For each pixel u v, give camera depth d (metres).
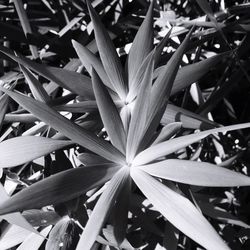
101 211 0.29
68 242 0.35
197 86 0.49
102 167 0.30
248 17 0.50
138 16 0.53
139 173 0.31
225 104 0.53
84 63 0.38
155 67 0.41
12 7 0.54
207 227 0.27
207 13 0.44
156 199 0.30
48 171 0.40
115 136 0.31
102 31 0.37
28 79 0.36
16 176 0.40
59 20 0.54
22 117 0.39
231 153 0.50
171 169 0.30
